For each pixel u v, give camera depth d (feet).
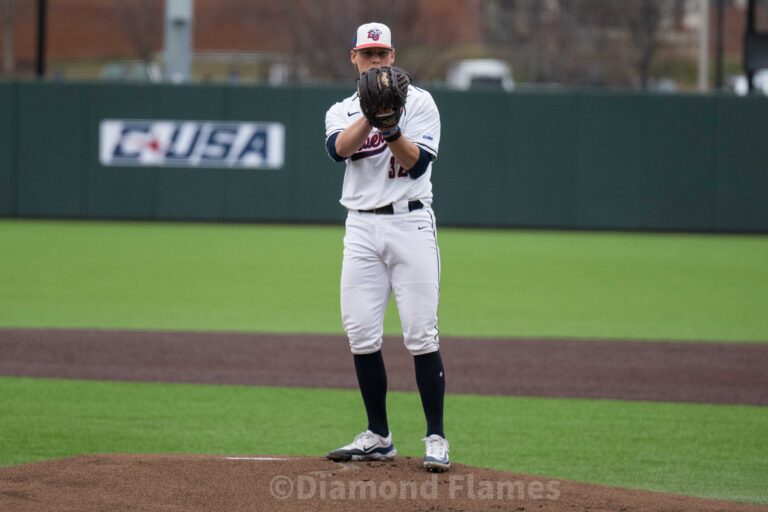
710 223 272.51
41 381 102.99
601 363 115.34
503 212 275.59
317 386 102.78
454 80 443.73
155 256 214.28
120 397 96.99
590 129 272.10
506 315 149.79
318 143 276.62
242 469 61.57
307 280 183.93
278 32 479.41
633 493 61.21
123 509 54.34
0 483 58.54
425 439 63.87
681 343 127.95
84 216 280.10
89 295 162.61
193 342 124.47
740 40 544.62
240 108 276.62
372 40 63.00
